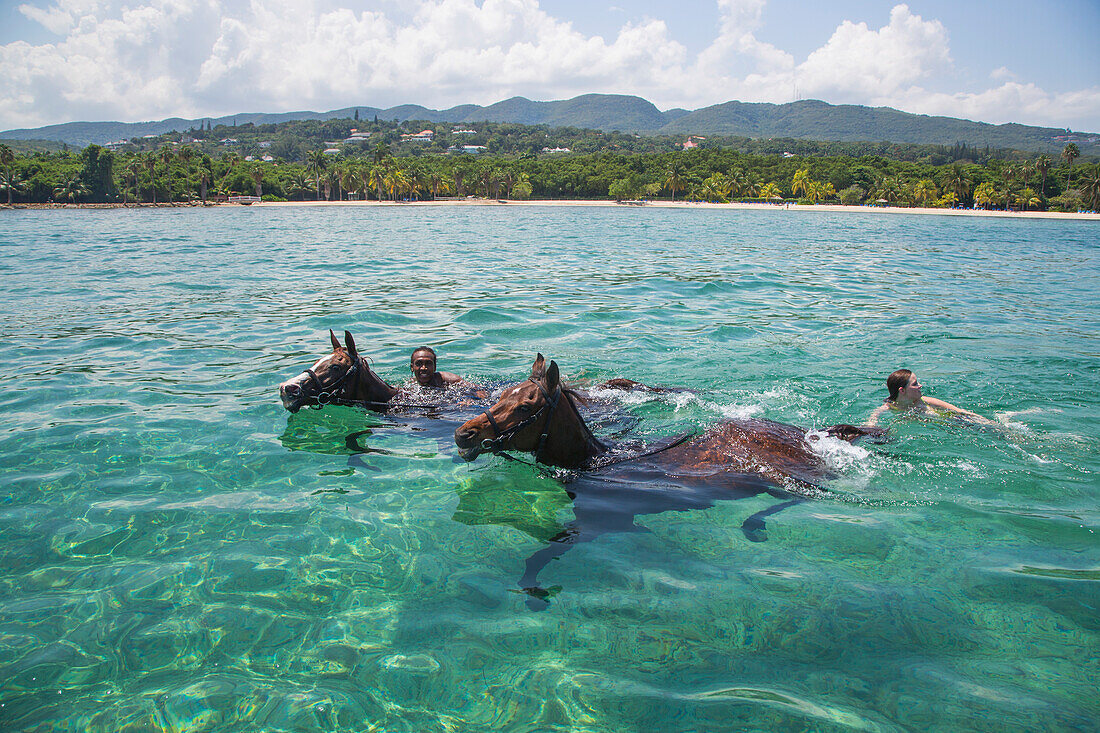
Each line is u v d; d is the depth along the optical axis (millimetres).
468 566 4426
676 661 3514
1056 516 5117
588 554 4602
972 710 3135
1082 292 18516
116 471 5789
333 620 3824
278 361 9625
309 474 5879
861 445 6551
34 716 3092
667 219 76562
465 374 9023
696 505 5391
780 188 147000
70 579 4168
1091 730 2986
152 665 3445
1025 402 8016
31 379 8523
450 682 3357
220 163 142625
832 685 3322
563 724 3086
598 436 6914
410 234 42344
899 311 14703
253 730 3043
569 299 15734
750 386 8719
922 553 4570
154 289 16609
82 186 115688
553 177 152250
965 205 127938
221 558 4434
